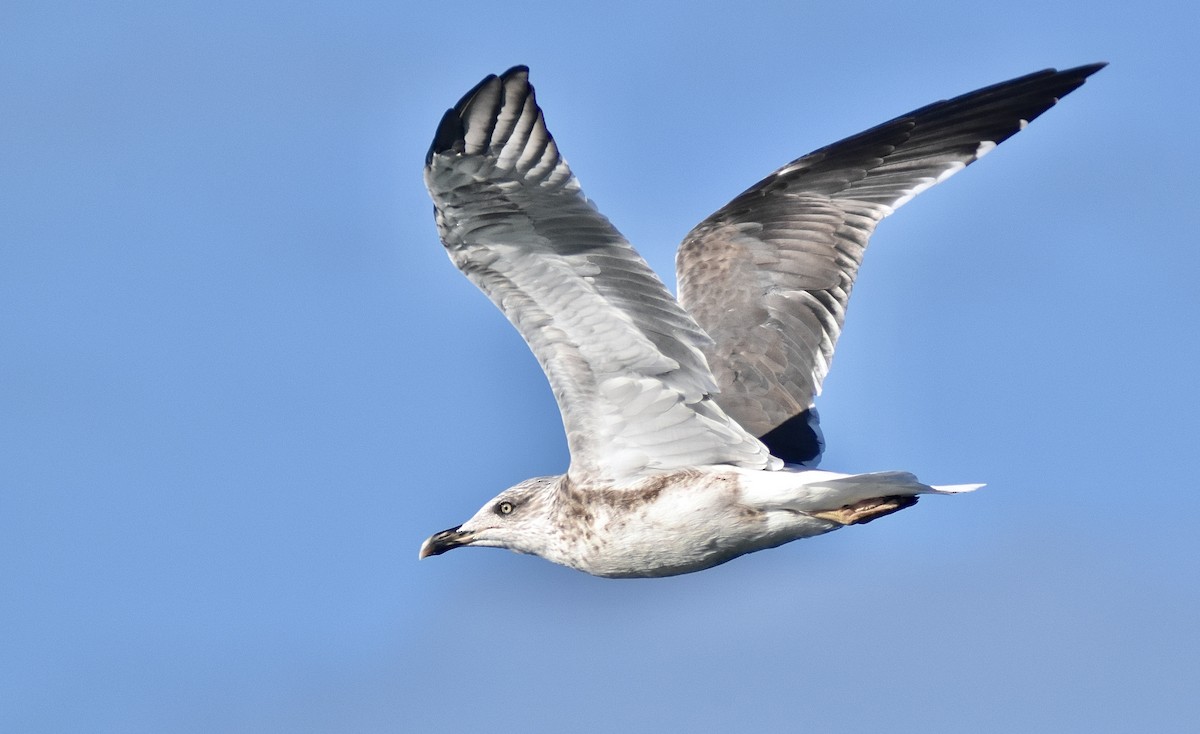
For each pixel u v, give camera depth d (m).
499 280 12.34
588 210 11.88
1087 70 15.84
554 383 12.95
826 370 14.91
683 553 13.47
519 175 11.77
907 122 15.89
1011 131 15.71
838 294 15.12
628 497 13.38
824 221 15.43
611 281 12.25
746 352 14.84
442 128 11.42
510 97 11.52
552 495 14.15
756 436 14.41
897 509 12.98
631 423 13.16
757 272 15.27
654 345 12.62
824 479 12.90
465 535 14.54
